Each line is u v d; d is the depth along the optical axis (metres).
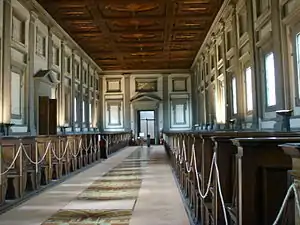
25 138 7.30
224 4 14.36
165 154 17.97
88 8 14.74
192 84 28.20
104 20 16.44
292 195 1.93
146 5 14.55
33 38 13.83
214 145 3.54
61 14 15.56
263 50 10.60
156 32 18.56
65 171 10.13
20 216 5.27
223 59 15.44
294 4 8.24
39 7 14.20
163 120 28.31
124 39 19.89
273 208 2.36
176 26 17.62
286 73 8.83
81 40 19.97
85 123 23.97
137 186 7.98
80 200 6.42
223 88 16.33
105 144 15.88
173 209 5.66
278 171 2.37
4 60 11.37
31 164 7.57
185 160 6.99
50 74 15.05
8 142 6.55
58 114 17.42
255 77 11.12
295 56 8.36
